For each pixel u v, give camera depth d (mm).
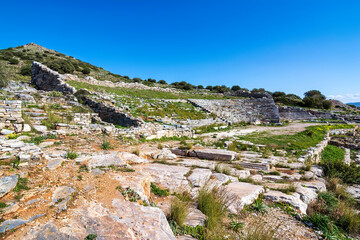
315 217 5082
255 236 3721
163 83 59906
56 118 13297
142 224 3078
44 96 17438
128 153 8492
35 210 3146
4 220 2828
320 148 17281
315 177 9117
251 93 48531
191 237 3670
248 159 11047
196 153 11070
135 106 22047
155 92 36062
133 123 15914
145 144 12938
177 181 6266
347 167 10188
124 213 3338
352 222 5035
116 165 5738
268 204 5809
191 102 34688
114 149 9953
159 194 5387
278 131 24031
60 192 3793
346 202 6531
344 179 9617
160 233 2898
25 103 14695
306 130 24031
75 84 24406
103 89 26703
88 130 12695
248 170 9141
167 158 9766
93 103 19312
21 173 4398
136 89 34812
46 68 25375
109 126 13773
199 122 23969
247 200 5660
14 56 50594
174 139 16422
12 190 3693
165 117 21438
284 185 7445
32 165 4977
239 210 5102
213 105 36531
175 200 4543
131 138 13602
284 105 51344
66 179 4449
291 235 4348
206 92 51938
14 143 6352
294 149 15258
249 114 36125
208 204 4699
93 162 5703
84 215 3145
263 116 36031
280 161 11523
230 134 20922
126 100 23844
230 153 10805
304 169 10117
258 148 14805
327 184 8367
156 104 26328
